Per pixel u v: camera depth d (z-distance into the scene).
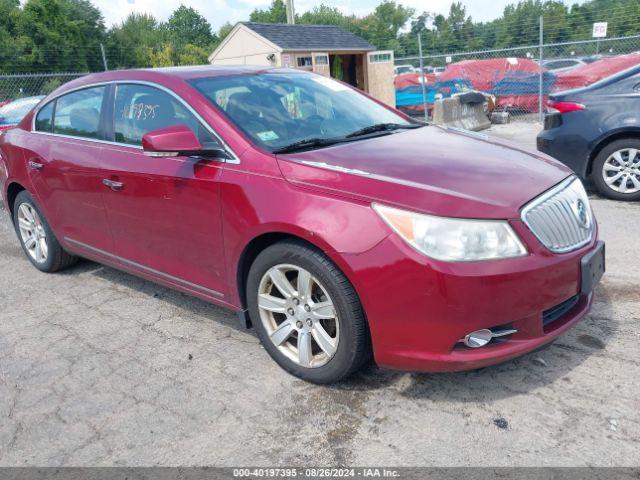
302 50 16.09
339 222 2.61
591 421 2.58
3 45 36.44
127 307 4.16
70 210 4.24
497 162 3.04
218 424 2.75
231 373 3.18
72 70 39.75
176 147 3.01
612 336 3.29
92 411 2.91
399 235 2.50
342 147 3.20
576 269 2.71
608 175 6.13
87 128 4.07
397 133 3.64
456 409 2.74
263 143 3.15
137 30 60.72
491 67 15.88
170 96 3.51
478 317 2.46
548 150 6.44
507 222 2.51
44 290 4.59
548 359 3.10
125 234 3.82
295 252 2.79
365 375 3.07
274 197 2.84
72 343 3.66
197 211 3.22
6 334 3.83
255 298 3.09
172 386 3.09
